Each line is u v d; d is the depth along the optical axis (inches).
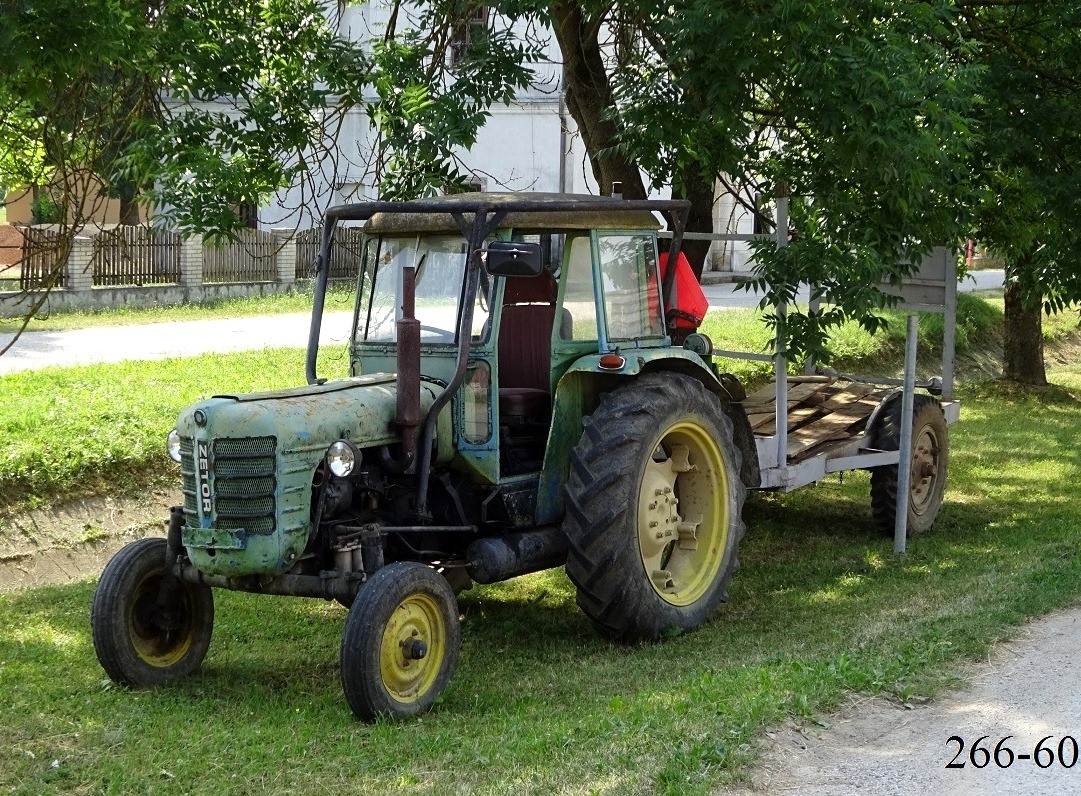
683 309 314.2
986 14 410.9
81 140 352.5
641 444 254.7
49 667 242.4
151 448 393.1
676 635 266.2
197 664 242.4
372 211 248.1
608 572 251.3
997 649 240.2
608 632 264.4
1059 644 242.8
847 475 467.5
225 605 295.9
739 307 856.3
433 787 179.2
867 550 353.1
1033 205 406.9
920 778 180.2
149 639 236.1
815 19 297.7
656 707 206.8
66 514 357.4
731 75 310.5
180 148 341.4
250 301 898.7
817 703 206.4
